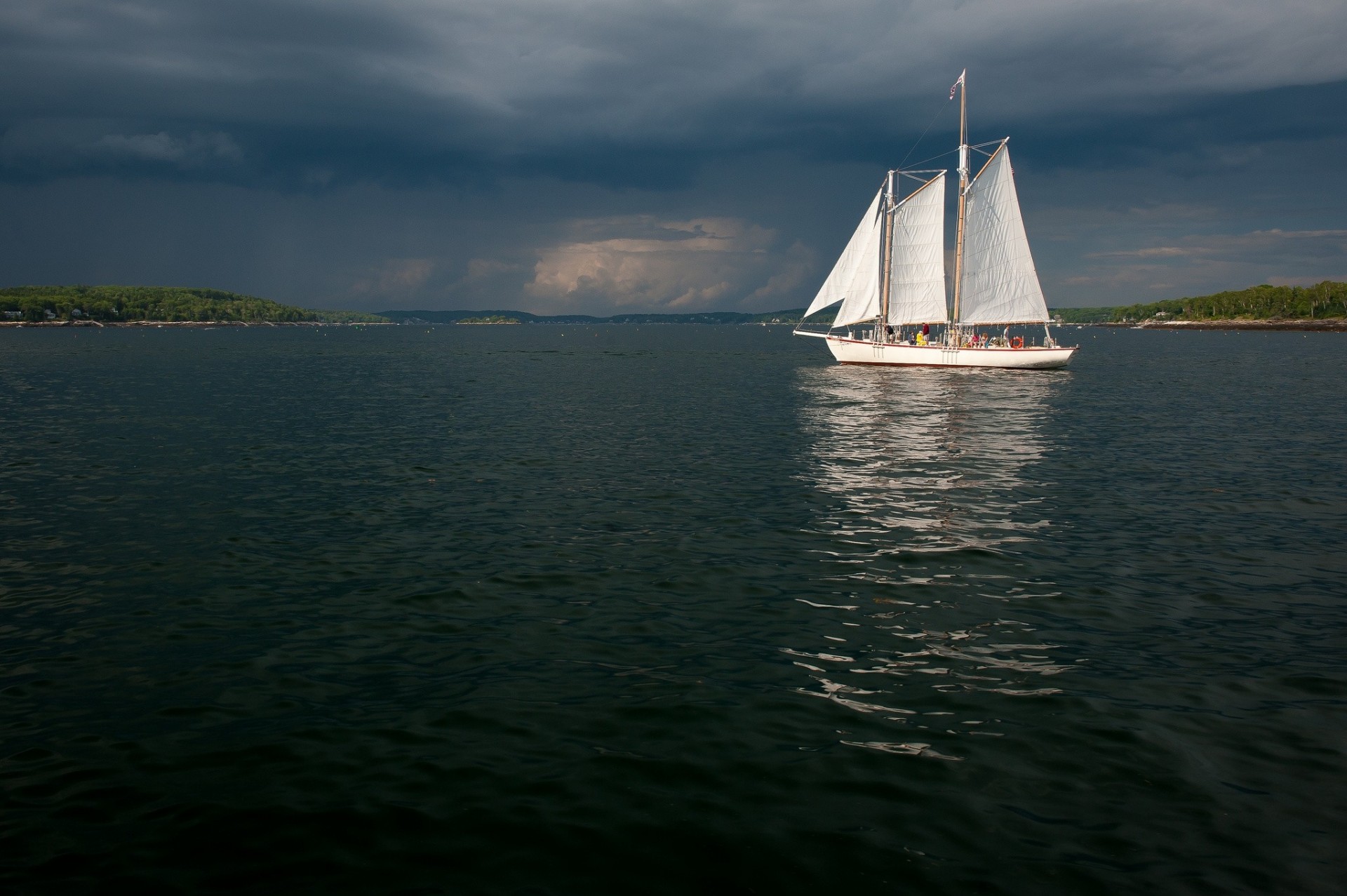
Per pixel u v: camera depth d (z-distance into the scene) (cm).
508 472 3083
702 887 827
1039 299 7681
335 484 2839
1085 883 832
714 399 5822
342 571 1881
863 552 2025
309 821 934
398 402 5616
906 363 8475
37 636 1496
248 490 2727
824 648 1440
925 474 3019
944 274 7906
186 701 1239
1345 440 3859
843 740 1119
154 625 1553
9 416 4650
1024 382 7312
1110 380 7562
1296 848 888
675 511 2450
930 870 852
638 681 1310
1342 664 1371
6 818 935
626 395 6156
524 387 6862
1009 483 2869
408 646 1460
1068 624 1556
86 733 1139
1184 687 1284
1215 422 4534
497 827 922
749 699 1243
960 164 8125
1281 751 1090
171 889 821
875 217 8081
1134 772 1038
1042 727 1155
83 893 814
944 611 1622
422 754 1081
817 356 12306
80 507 2477
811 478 2958
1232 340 18888
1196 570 1883
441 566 1917
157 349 13800
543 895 814
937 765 1055
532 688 1283
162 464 3200
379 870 852
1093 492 2719
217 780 1020
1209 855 877
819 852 880
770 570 1889
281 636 1503
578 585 1784
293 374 8306
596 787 1001
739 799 976
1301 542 2122
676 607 1652
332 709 1212
